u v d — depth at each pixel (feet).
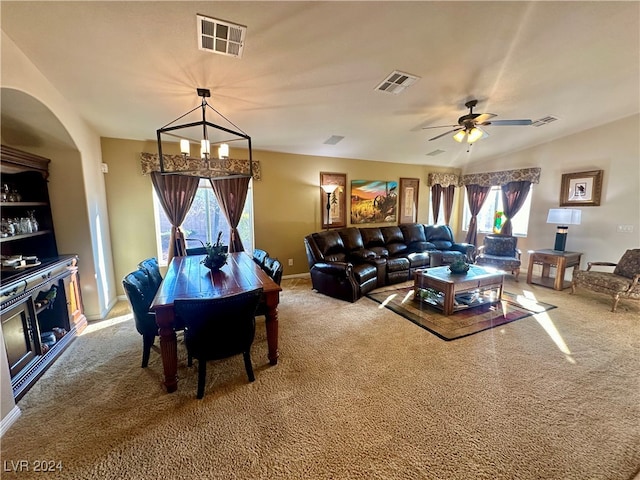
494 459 5.13
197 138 13.93
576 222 14.88
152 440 5.59
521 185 18.58
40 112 8.68
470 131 10.85
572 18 6.95
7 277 7.16
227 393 6.97
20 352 7.22
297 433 5.74
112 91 9.27
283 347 9.18
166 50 7.40
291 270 18.03
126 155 13.56
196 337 6.63
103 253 12.54
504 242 18.24
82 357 8.71
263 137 14.20
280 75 8.77
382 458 5.16
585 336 9.77
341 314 11.90
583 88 10.75
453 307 11.91
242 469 4.98
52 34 6.72
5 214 9.78
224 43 7.20
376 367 8.02
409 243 20.12
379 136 15.05
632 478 4.76
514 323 10.85
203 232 16.08
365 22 6.73
